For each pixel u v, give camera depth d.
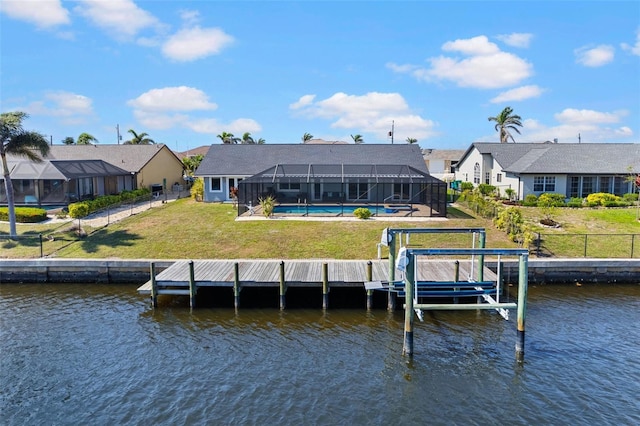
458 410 11.62
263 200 33.12
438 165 79.62
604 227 28.95
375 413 11.48
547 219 29.78
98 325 16.80
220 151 43.22
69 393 12.34
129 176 46.88
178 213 33.12
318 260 22.23
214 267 20.69
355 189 36.94
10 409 11.64
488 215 30.69
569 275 21.91
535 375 13.25
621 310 18.20
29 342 15.40
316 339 15.58
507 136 72.81
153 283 18.27
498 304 14.51
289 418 11.24
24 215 29.83
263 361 14.03
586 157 39.88
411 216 31.50
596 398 12.10
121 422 11.12
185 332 16.16
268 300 19.34
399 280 18.06
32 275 22.44
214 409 11.59
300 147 43.78
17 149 25.97
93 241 25.88
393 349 14.85
